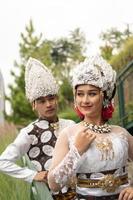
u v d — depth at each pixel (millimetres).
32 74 3699
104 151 2711
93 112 2777
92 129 2783
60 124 3715
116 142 2756
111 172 2719
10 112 30547
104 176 2705
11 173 3531
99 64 2799
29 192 3826
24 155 3791
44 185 3076
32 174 3441
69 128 2818
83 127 2791
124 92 10445
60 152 2744
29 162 3578
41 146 3639
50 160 3607
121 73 10391
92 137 2670
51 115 3684
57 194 3389
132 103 10281
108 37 31906
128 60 12062
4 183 4270
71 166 2627
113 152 2723
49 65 34312
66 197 3391
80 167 2715
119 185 2742
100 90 2777
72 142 2707
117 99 10836
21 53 34438
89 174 2719
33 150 3646
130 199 2672
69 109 17969
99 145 2721
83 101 2771
